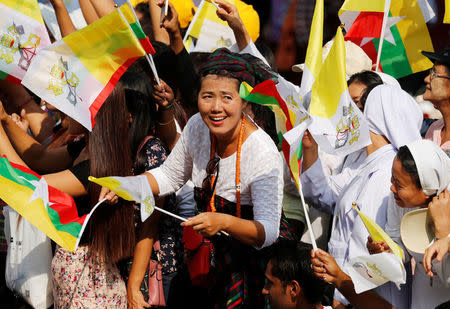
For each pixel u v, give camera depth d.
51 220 10.09
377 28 14.30
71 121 11.62
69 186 11.01
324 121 10.30
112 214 11.13
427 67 14.52
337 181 12.38
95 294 11.17
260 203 9.95
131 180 10.07
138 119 12.04
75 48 10.33
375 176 11.02
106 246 11.20
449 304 9.17
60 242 9.91
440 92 12.05
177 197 12.66
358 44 15.27
